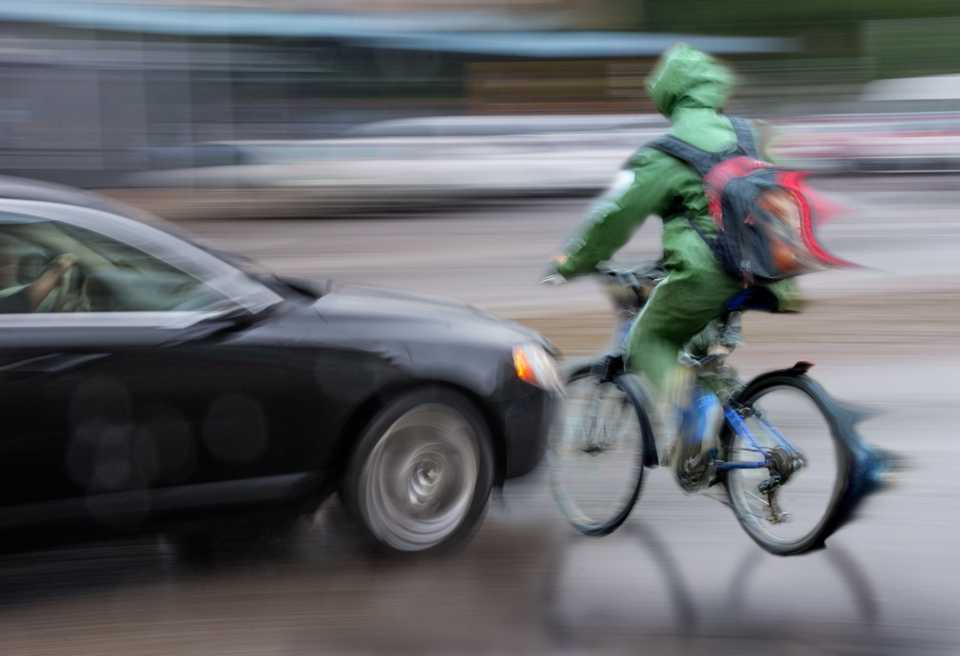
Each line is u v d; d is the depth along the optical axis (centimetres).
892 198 1958
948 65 2464
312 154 1809
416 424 472
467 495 484
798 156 2183
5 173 1897
